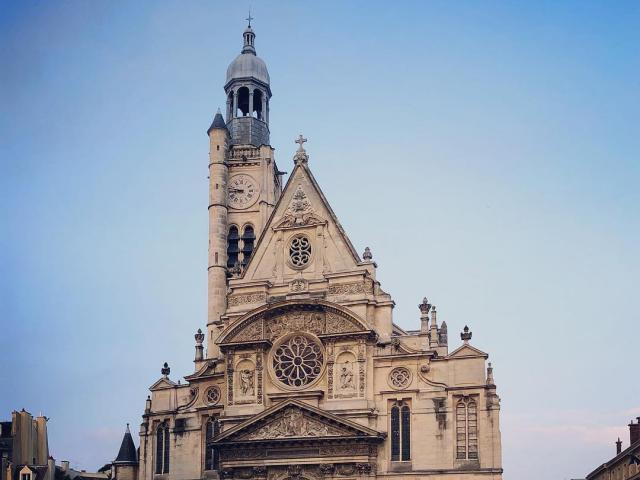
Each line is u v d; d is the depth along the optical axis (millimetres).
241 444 77750
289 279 83500
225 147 97875
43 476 97938
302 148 87125
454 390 75812
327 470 75438
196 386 84312
